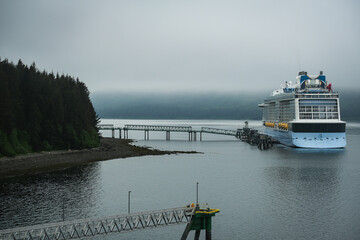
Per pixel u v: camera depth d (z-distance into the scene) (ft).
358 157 485.15
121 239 185.98
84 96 583.99
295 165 421.59
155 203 252.83
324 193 282.15
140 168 396.57
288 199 263.90
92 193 275.80
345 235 193.77
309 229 202.39
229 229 202.80
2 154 379.14
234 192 285.64
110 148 538.88
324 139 554.87
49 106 461.78
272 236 192.54
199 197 269.44
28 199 252.83
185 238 171.01
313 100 560.61
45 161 396.78
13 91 422.41
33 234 181.78
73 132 483.92
